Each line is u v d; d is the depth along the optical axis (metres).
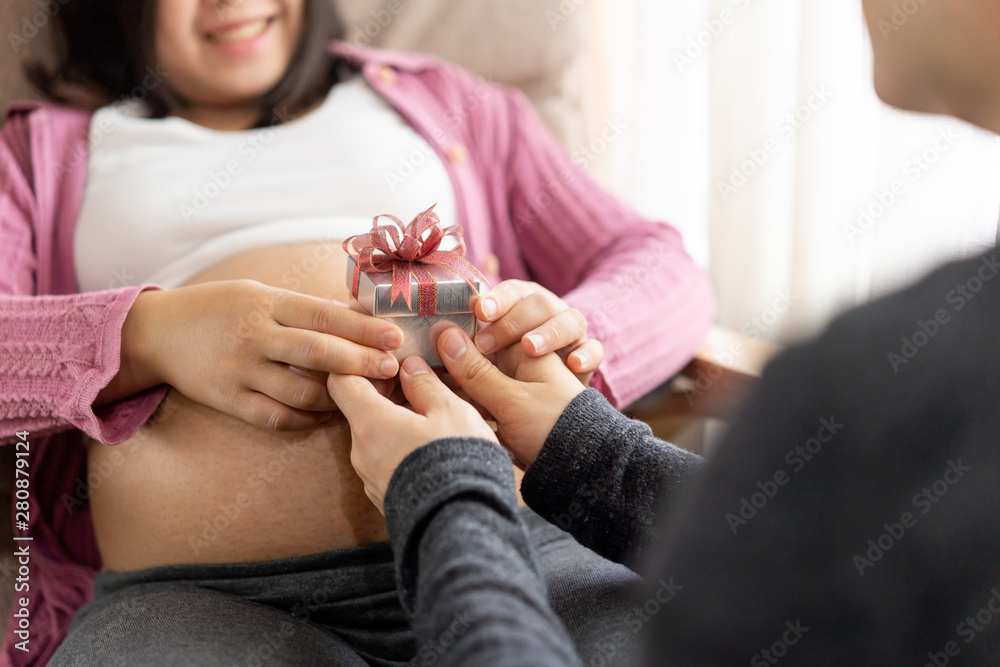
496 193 1.25
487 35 1.47
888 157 1.20
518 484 0.92
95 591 0.93
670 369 1.03
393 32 1.48
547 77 1.49
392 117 1.18
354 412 0.67
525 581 0.51
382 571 0.79
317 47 1.14
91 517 0.98
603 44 1.59
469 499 0.56
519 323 0.76
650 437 0.69
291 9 1.09
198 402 0.83
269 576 0.79
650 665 0.40
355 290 0.78
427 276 0.73
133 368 0.81
